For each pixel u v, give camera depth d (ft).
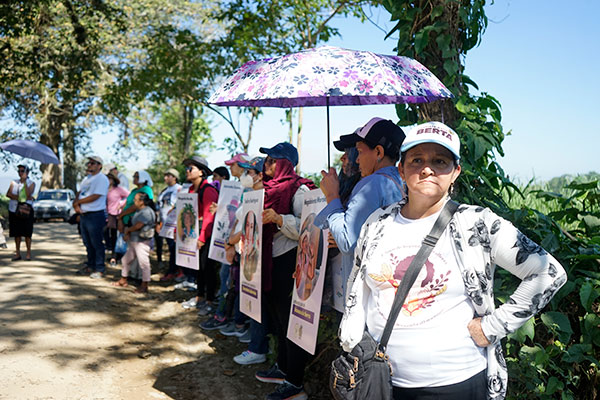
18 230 32.71
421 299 6.72
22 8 44.45
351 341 7.25
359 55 9.75
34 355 15.71
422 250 6.76
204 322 20.20
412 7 13.65
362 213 9.17
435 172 6.82
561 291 10.45
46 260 33.24
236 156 20.20
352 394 6.88
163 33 42.50
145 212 25.58
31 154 34.35
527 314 6.42
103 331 18.98
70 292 23.88
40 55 50.85
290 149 14.73
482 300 6.64
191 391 14.40
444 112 13.28
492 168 13.34
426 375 6.66
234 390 14.58
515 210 12.01
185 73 41.86
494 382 6.80
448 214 6.85
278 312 14.39
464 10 13.01
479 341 6.63
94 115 102.37
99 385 14.28
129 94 46.47
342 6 38.81
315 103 14.93
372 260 7.15
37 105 95.20
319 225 10.09
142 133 102.37
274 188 14.14
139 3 69.56
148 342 18.38
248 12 39.91
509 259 6.52
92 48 53.88
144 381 14.93
